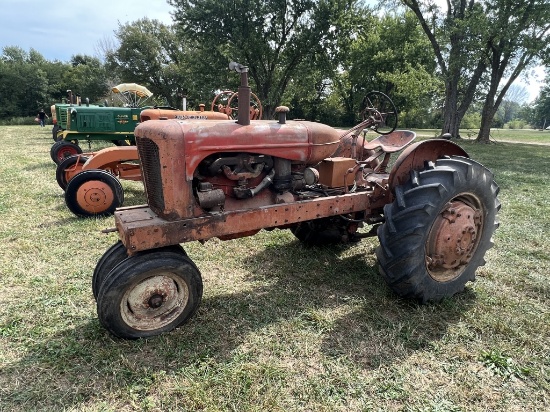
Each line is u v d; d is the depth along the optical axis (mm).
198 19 18047
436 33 17250
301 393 1992
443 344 2404
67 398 1942
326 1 18172
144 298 2338
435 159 3080
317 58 19781
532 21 15430
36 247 3957
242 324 2600
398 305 2840
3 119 39156
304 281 3258
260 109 4004
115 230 2617
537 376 2139
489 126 18609
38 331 2496
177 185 2352
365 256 3816
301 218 2824
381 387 2035
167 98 36156
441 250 2766
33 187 6684
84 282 3203
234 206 2701
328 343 2410
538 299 2988
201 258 3705
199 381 2053
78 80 42375
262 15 18172
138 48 33875
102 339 2395
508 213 5266
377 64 32000
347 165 3078
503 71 17703
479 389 2041
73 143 9242
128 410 1884
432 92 27766
